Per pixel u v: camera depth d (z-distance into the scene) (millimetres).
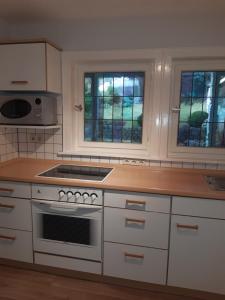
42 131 2502
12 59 2068
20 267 2176
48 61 2059
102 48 2246
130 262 1888
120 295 1871
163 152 2273
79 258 1989
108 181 1886
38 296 1845
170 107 2219
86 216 1903
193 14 2025
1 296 1843
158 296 1865
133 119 2357
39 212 1996
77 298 1832
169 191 1710
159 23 2113
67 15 2115
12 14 2111
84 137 2492
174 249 1793
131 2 1830
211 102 2188
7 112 2158
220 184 1878
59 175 2062
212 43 2053
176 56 2105
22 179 1966
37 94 2164
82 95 2404
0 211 2090
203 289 1802
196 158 2242
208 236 1723
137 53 2166
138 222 1813
